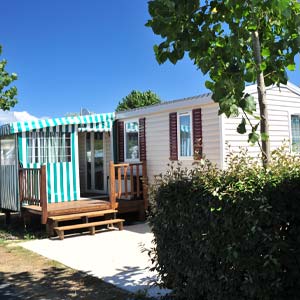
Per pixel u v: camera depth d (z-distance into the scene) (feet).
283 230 12.19
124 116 44.21
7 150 39.81
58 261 24.68
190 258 14.75
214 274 13.84
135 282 20.02
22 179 36.83
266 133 15.24
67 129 40.19
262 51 15.56
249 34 14.70
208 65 14.46
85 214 34.30
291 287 12.17
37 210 33.55
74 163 40.45
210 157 34.47
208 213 13.70
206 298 14.74
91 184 49.01
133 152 43.39
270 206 11.98
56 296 18.31
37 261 24.80
